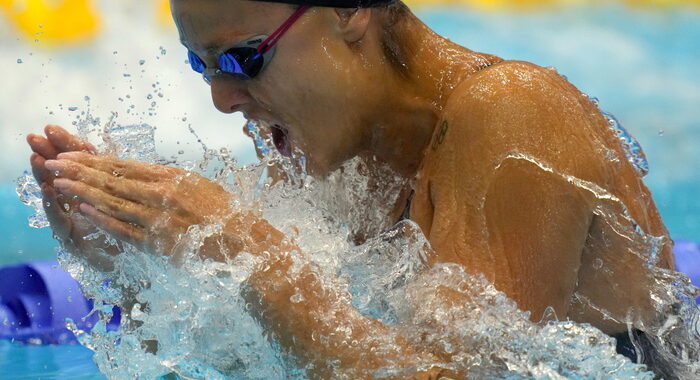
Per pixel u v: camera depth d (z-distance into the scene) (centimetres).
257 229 488
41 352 887
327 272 495
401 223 546
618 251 510
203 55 518
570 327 472
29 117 2161
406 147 546
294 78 509
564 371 468
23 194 576
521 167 470
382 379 454
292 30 500
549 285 479
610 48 3041
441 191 492
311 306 469
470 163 480
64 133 542
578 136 494
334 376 460
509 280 466
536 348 457
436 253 482
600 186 497
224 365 514
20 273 1052
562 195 475
